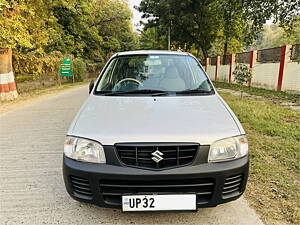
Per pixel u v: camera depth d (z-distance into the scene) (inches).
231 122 89.2
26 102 372.8
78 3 839.1
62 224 89.2
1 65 379.9
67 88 592.4
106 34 1339.8
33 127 221.0
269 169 126.3
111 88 120.8
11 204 102.0
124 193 78.8
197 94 114.1
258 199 102.0
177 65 134.6
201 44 926.4
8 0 336.5
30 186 115.9
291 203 98.5
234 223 88.0
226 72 679.1
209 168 78.5
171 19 857.5
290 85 410.9
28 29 436.8
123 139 78.9
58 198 105.9
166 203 78.3
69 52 880.3
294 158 138.3
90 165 80.7
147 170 77.0
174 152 78.3
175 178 76.9
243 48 1110.4
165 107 97.6
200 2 813.9
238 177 83.3
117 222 89.7
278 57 445.7
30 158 149.0
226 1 448.1
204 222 88.8
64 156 87.0
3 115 278.8
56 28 740.0
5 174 128.3
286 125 202.1
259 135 179.8
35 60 520.4
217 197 80.4
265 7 393.1
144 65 134.1
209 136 80.4
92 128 85.4
